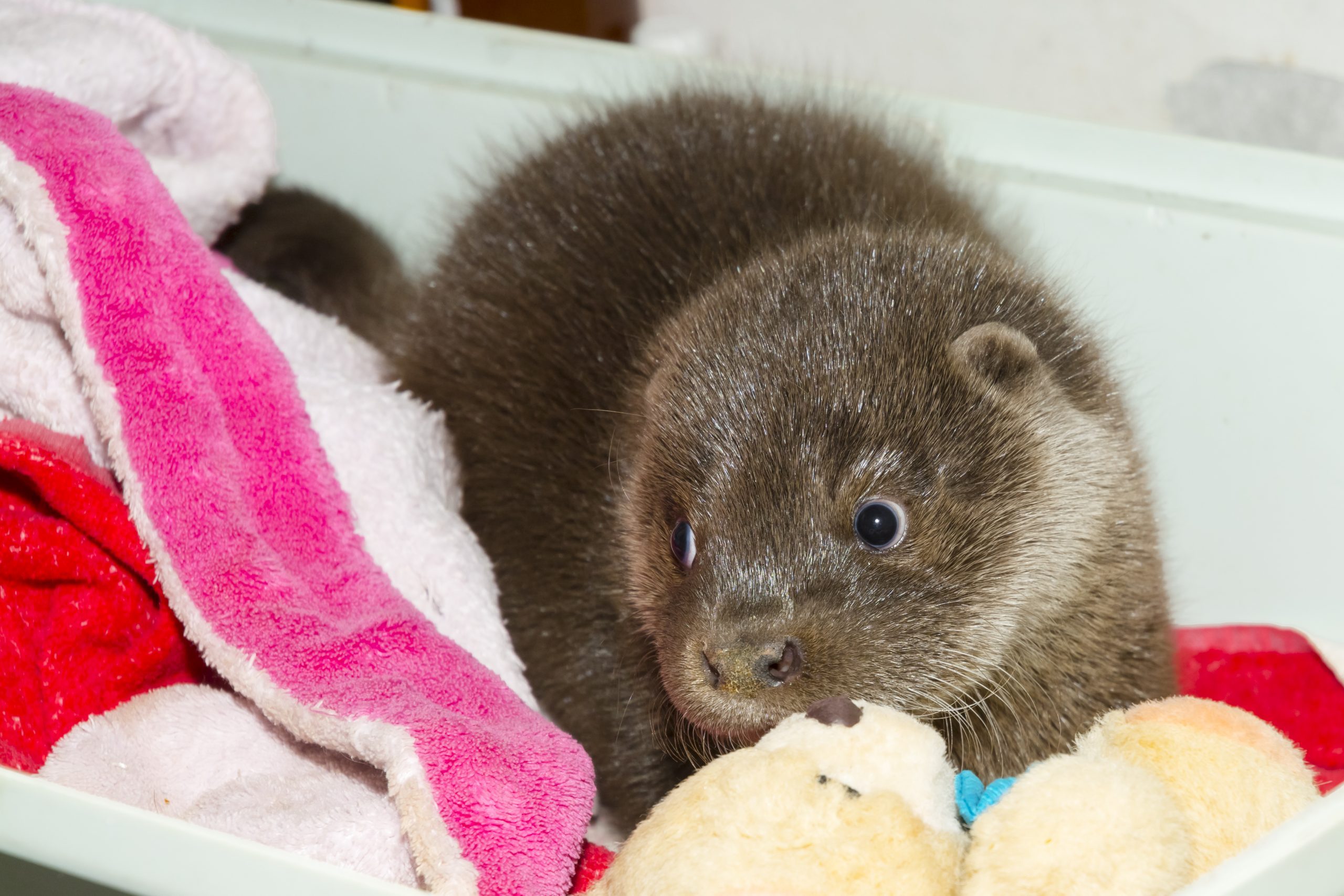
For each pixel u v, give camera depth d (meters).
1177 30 0.73
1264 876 0.44
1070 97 0.75
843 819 0.45
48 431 0.55
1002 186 0.65
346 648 0.52
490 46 0.69
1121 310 0.65
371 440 0.57
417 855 0.49
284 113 0.71
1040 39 0.75
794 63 0.79
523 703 0.53
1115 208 0.64
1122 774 0.45
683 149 0.63
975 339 0.54
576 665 0.60
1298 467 0.64
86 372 0.53
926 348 0.54
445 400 0.63
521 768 0.50
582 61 0.68
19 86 0.55
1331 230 0.62
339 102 0.70
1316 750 0.62
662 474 0.55
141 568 0.54
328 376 0.58
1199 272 0.64
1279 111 0.72
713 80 0.67
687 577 0.53
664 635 0.53
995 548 0.54
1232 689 0.63
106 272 0.53
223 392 0.54
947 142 0.65
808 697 0.51
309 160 0.71
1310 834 0.45
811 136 0.63
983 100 0.76
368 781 0.52
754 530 0.52
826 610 0.52
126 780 0.53
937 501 0.53
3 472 0.55
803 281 0.55
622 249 0.62
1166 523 0.64
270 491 0.54
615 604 0.59
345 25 0.70
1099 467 0.56
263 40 0.70
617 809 0.60
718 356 0.54
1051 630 0.56
